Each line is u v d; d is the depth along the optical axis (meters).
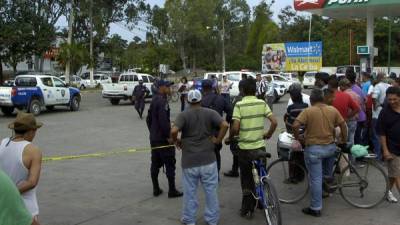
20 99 22.00
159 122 7.64
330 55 72.56
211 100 8.55
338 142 7.28
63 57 46.41
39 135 15.62
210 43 85.12
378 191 7.12
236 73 28.98
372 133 10.06
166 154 7.69
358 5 25.94
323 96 6.80
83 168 10.10
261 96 17.50
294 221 6.54
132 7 57.38
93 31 58.38
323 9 27.48
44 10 46.88
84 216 6.85
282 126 17.36
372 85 10.55
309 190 7.30
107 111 25.09
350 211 6.98
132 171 9.80
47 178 9.17
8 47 44.12
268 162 10.30
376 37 77.69
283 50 57.38
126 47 77.94
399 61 78.88
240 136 6.59
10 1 43.84
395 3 25.11
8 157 4.21
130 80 31.16
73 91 25.52
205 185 6.23
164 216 6.82
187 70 84.25
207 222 6.30
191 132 6.16
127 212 7.03
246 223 6.45
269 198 6.07
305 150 6.79
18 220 2.69
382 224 6.36
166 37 80.31
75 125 18.56
